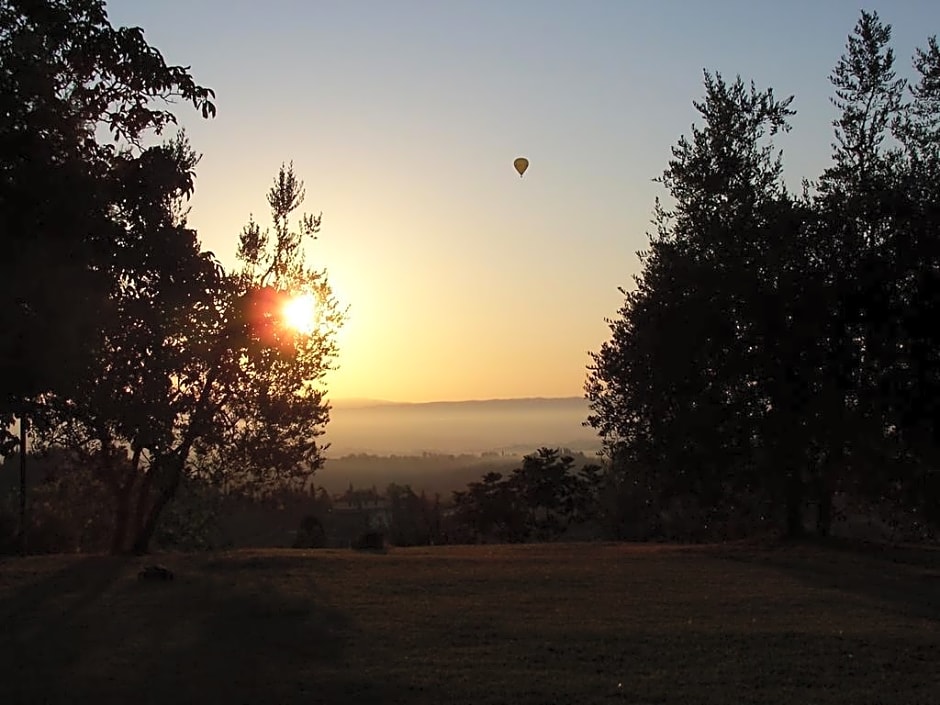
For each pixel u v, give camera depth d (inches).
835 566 748.0
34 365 295.7
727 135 930.7
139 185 321.7
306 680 378.9
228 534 1218.6
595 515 1578.5
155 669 398.3
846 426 869.2
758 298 872.3
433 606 546.9
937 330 855.7
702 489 909.2
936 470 879.1
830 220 899.4
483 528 1592.0
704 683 376.2
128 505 900.0
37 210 294.4
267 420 909.8
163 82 326.3
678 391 895.7
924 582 660.7
